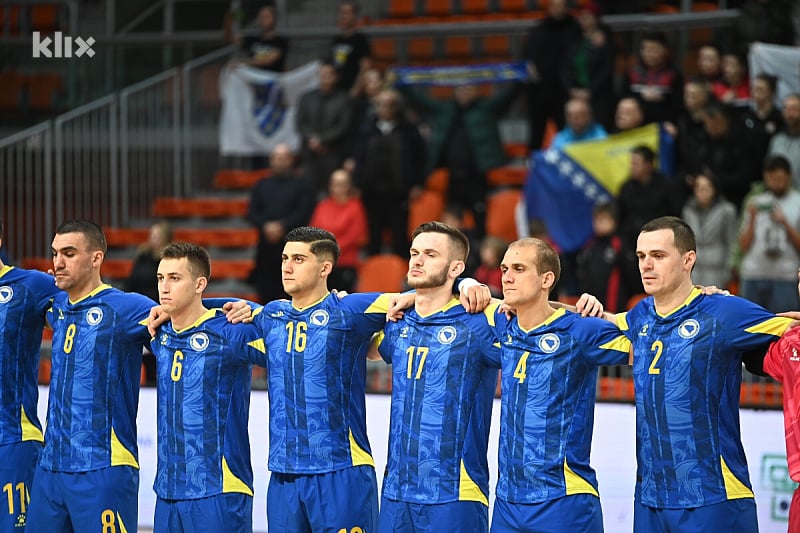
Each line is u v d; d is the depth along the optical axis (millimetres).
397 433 11047
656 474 10375
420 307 11156
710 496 10156
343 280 21812
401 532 10883
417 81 24469
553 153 21984
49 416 12414
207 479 11531
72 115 25422
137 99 26828
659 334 10398
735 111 20750
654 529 10406
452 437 10836
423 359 10984
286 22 30953
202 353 11625
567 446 10508
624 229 19250
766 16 22703
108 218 26188
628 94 22422
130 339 12227
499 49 29516
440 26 27156
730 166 20266
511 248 10680
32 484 12664
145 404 16422
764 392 16109
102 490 12062
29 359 13023
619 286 18781
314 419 11281
